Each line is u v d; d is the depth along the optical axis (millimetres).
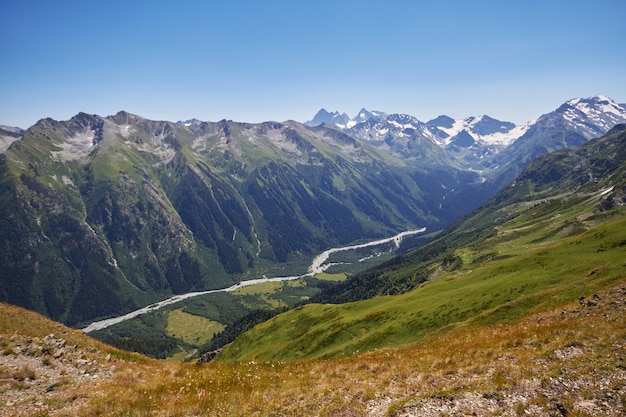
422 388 23609
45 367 27891
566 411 18203
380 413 20797
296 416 21031
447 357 29328
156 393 24000
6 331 32562
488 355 28359
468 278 101125
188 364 36594
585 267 70188
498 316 59812
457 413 19469
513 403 19766
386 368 28844
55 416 19750
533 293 66312
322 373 29156
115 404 21422
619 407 17859
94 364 30531
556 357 25000
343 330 96875
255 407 22266
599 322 30094
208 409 21703
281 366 35125
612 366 21641
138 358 37281
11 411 20234
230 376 28625
